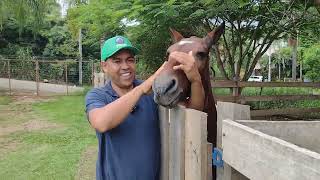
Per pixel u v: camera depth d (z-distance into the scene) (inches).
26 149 317.1
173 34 138.4
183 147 87.9
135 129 98.3
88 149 311.1
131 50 102.7
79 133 377.4
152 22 332.8
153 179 101.4
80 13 446.3
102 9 352.8
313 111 426.9
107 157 98.6
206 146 75.7
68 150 309.1
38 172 249.8
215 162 76.9
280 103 523.2
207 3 283.6
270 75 1261.1
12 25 1406.3
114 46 100.3
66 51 1435.8
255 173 58.4
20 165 267.9
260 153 56.9
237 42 509.0
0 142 345.1
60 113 522.3
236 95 394.0
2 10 809.5
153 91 95.7
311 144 85.0
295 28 375.6
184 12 324.5
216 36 127.9
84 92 843.4
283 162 50.7
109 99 100.2
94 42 543.8
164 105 94.9
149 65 551.8
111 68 102.2
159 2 302.7
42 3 831.7
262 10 374.0
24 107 599.2
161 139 103.7
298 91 663.8
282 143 51.2
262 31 468.8
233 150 67.4
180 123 88.3
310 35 445.1
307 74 930.7
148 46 488.1
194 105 104.3
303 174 46.4
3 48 1439.5
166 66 101.0
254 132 59.1
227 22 455.5
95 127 93.0
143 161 98.3
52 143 336.8
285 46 1283.2
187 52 118.8
